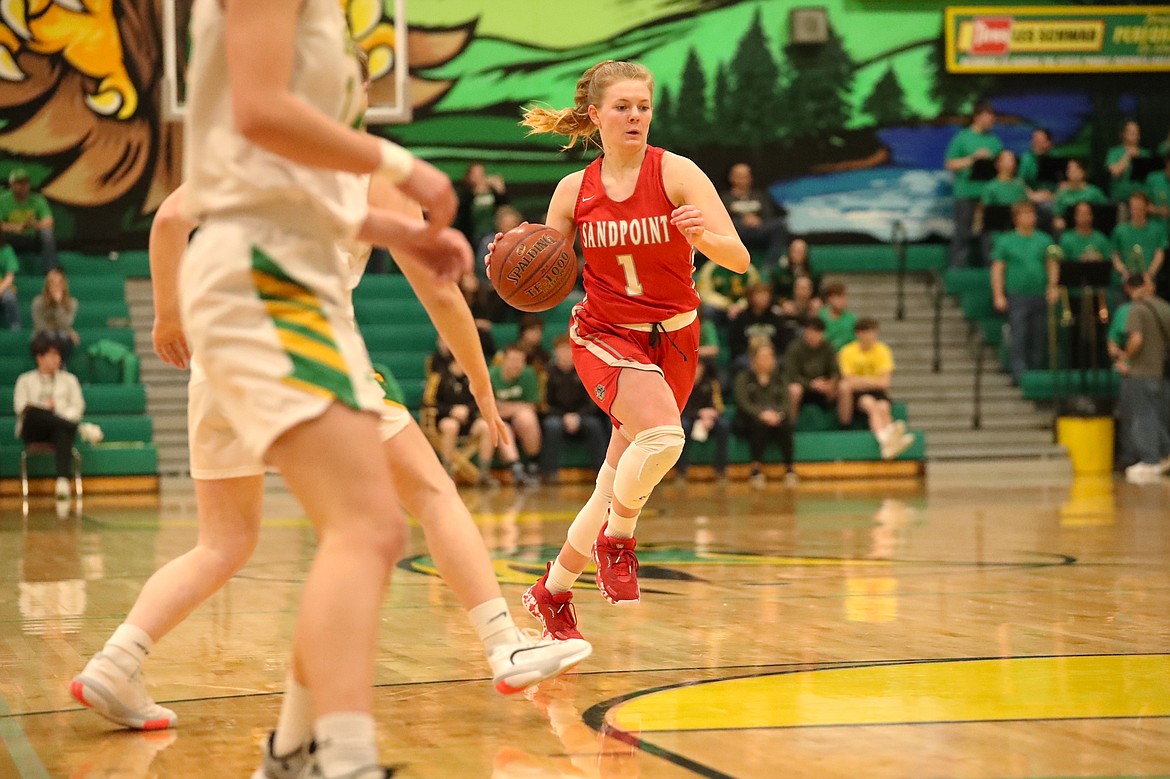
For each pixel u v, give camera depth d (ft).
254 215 9.67
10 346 64.64
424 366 67.92
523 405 62.59
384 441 13.61
